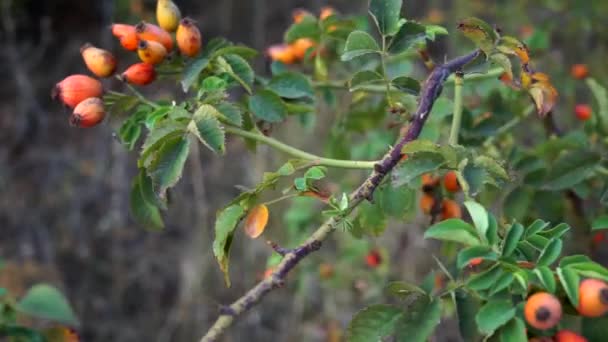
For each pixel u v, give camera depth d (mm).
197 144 1146
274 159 1138
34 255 1172
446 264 562
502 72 523
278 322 1016
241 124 460
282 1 1463
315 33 563
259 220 452
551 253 404
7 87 1408
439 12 1071
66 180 1274
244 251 1079
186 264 1125
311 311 966
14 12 1398
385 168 449
